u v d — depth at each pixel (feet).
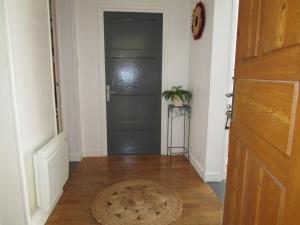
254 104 3.65
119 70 10.91
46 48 6.95
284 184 2.77
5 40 4.75
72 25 9.75
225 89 8.20
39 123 6.44
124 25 10.53
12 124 5.11
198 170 9.54
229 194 4.83
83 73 10.65
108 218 6.55
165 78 11.05
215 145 8.59
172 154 11.74
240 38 4.29
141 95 11.23
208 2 8.25
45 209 6.06
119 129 11.43
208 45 8.31
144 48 10.82
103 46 10.54
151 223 6.36
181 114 11.42
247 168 3.93
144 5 10.39
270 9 3.14
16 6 5.20
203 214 6.77
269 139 3.15
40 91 6.51
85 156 11.38
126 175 9.34
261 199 3.38
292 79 2.61
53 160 6.40
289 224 2.63
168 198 7.59
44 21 6.80
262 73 3.37
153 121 11.51
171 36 10.72
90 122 11.14
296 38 2.53
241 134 4.21
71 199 7.52
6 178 5.37
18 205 5.51
